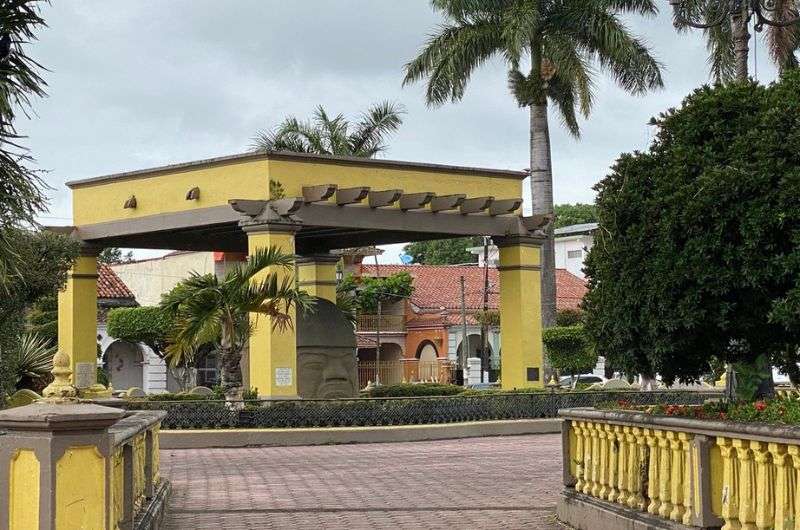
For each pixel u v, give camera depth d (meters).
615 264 10.37
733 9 14.48
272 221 25.41
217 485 16.59
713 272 9.53
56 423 6.65
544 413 27.55
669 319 9.83
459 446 23.77
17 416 6.71
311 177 26.42
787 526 7.65
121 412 7.07
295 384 25.67
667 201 9.75
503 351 30.44
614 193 10.70
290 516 13.27
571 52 35.31
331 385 27.45
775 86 10.14
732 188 9.30
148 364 48.25
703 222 9.53
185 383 45.94
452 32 36.50
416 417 25.73
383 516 13.24
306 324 27.47
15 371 24.73
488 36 36.12
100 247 30.31
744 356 10.61
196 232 29.30
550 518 12.80
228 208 26.38
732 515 8.48
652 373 10.76
